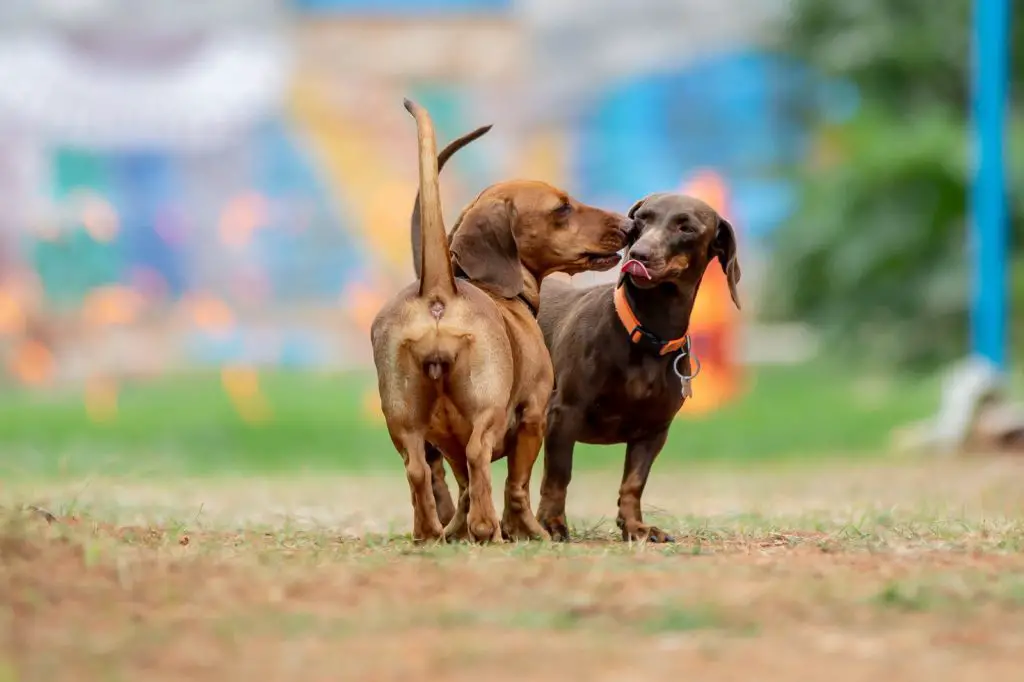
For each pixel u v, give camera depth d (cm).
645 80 4147
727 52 4097
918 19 2992
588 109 4169
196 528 793
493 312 682
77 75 3797
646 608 512
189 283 3622
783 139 4009
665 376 739
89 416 2177
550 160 4103
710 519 898
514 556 624
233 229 3697
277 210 3781
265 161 3925
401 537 744
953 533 763
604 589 545
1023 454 1573
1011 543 710
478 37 4206
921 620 502
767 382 2794
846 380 2825
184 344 3253
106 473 1336
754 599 528
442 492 780
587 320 745
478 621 493
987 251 1648
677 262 723
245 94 3884
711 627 488
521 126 4153
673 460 1694
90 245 3347
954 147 2834
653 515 906
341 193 3903
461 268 720
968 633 484
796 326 3431
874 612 512
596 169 4097
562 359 747
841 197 2939
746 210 3897
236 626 484
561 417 743
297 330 3491
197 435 1922
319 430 2002
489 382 670
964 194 2814
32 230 3331
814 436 1867
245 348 3303
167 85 3859
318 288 3694
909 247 2856
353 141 3991
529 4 4228
